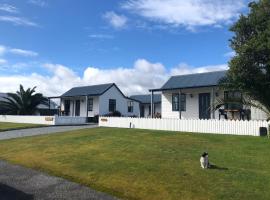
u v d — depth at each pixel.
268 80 16.55
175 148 14.19
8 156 15.05
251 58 16.55
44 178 10.84
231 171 10.40
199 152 13.22
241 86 16.92
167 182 9.64
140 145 15.11
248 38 17.34
